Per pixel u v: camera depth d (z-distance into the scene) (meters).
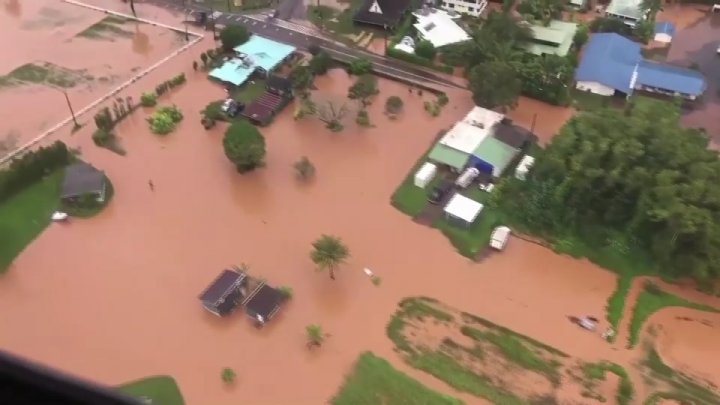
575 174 56.41
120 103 70.62
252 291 53.19
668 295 53.34
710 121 68.69
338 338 50.41
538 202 58.34
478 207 58.69
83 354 49.19
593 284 54.28
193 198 61.59
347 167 64.75
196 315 52.00
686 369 48.50
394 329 51.03
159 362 48.81
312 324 51.31
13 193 61.00
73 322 51.41
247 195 61.91
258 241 57.56
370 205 60.91
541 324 51.41
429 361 48.94
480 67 68.19
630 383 47.28
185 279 54.50
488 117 67.00
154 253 56.59
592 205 57.03
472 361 48.97
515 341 50.19
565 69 70.62
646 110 60.25
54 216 59.19
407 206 60.75
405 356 49.28
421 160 65.12
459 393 47.03
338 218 59.66
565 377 47.97
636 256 55.62
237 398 46.72
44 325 51.19
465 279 54.72
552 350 49.66
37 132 68.19
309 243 57.34
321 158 65.75
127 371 48.19
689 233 51.22
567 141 58.03
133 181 63.22
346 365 48.69
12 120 69.62
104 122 67.75
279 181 63.31
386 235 58.16
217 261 55.84
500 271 55.31
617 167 54.94
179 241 57.56
